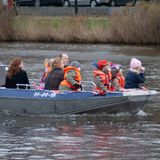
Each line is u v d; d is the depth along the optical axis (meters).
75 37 65.88
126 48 60.75
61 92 29.55
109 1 77.62
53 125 27.75
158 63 49.75
